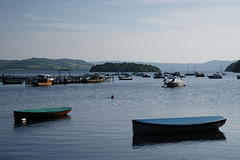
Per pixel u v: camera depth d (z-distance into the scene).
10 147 21.30
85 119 31.72
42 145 21.75
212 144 22.05
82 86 98.06
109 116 33.59
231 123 29.30
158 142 22.53
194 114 35.03
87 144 21.98
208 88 86.56
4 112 37.47
